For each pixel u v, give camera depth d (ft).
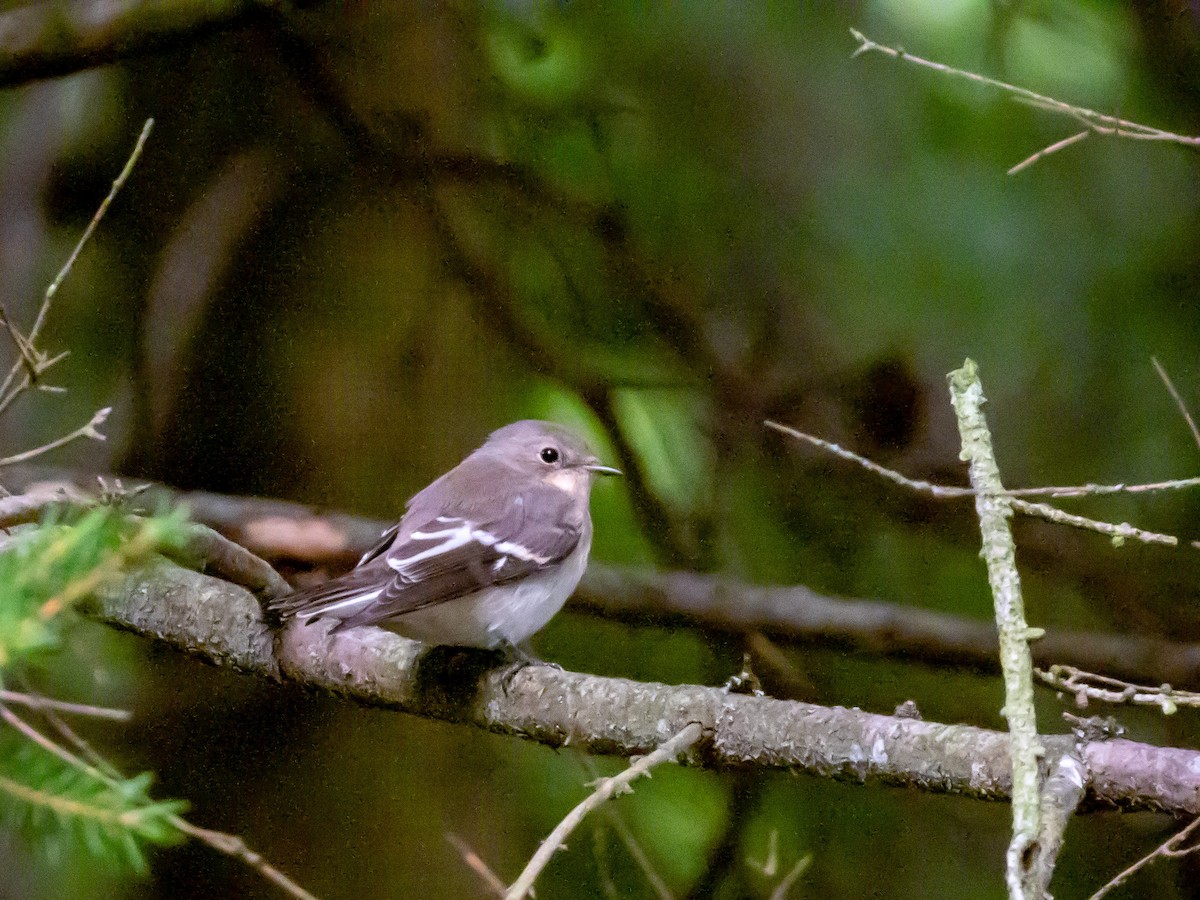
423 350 35.81
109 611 22.80
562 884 31.32
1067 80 30.50
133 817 11.07
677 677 34.73
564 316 36.09
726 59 34.81
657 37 34.65
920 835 32.12
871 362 35.27
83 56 29.86
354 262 36.01
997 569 15.39
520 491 24.43
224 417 35.42
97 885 31.50
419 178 36.22
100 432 34.09
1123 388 33.60
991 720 35.01
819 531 35.73
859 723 17.37
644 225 36.04
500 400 35.68
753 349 35.94
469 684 20.61
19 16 29.71
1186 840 31.32
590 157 35.73
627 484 35.14
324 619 22.02
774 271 35.76
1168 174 32.30
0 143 34.04
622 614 33.53
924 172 32.89
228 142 36.06
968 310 33.60
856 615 33.27
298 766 33.50
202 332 35.37
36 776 11.09
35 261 33.68
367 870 32.76
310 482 35.53
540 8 34.58
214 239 35.53
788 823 31.96
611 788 15.23
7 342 33.19
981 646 33.09
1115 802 15.44
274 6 30.35
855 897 31.58
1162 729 33.42
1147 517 34.19
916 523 35.53
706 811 31.68
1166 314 33.01
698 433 35.73
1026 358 33.81
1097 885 32.01
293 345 35.73
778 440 35.65
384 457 35.63
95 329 34.47
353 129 36.11
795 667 35.40
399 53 35.78
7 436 33.32
